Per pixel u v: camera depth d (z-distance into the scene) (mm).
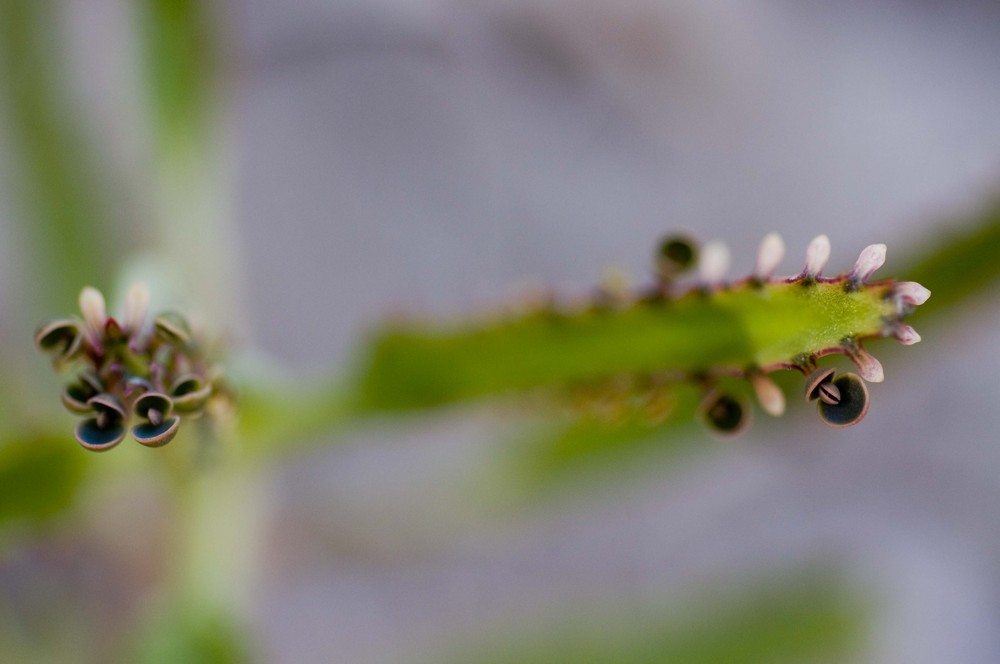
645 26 509
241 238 452
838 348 297
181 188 362
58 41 374
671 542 448
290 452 340
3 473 332
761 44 524
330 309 458
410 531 396
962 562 469
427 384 331
